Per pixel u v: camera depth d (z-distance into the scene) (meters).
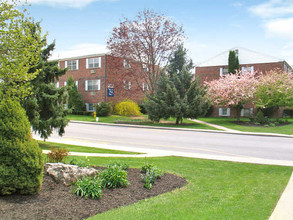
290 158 11.27
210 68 38.47
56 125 14.01
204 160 10.27
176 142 15.67
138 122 28.02
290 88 28.61
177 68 29.59
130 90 34.12
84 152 11.66
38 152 5.28
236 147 14.14
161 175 7.52
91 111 34.69
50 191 5.59
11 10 8.55
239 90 29.02
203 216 4.60
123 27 29.20
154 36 29.45
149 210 4.90
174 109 25.94
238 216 4.63
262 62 35.94
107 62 33.84
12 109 5.28
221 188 6.51
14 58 8.26
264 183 7.00
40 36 11.98
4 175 4.96
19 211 4.56
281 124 27.97
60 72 14.25
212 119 33.97
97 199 5.40
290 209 5.04
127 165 7.90
